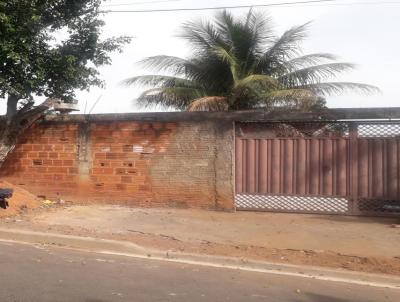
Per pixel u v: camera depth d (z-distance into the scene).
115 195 12.55
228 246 8.46
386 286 6.53
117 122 12.59
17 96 12.27
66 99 13.33
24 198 11.91
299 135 11.45
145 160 12.35
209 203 11.86
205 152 11.91
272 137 11.60
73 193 12.89
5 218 10.55
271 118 11.38
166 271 7.02
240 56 18.64
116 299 5.57
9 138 12.91
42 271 6.77
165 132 12.23
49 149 13.14
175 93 18.12
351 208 11.08
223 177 11.77
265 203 11.61
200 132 11.96
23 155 13.35
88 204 12.60
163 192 12.20
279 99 17.19
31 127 13.29
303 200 11.38
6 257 7.56
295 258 7.71
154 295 5.78
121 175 12.52
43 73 11.92
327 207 11.23
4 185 12.23
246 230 9.71
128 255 8.12
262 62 18.83
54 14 12.47
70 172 12.95
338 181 11.16
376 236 9.16
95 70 13.22
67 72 12.28
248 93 17.47
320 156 11.29
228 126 11.76
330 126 11.28
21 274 6.54
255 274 7.00
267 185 11.59
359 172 11.04
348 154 11.12
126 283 6.29
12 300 5.39
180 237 9.11
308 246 8.45
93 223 10.27
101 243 8.65
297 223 10.37
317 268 7.17
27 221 10.33
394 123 10.83
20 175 13.34
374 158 10.95
